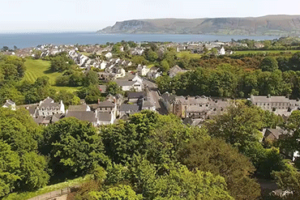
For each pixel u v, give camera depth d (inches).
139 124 2068.2
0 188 1558.8
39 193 1743.4
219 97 5059.1
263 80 5014.8
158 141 1865.2
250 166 1569.9
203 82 5201.8
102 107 4121.6
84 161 1866.4
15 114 2497.5
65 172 2017.7
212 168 1386.6
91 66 7475.4
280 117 3464.6
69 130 1971.0
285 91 4931.1
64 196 1695.4
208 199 1124.5
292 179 1381.6
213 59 7091.5
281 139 2190.0
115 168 1483.8
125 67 7559.1
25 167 1716.3
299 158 2047.2
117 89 5201.8
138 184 1334.9
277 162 2052.2
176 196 1139.9
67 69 7116.1
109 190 1197.1
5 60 6727.4
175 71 6624.0
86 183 1694.1
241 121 2101.4
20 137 1909.4
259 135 2314.2
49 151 2122.3
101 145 1989.4
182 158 1619.1
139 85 5580.7
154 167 1526.8
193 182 1198.9
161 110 4458.7
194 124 3324.3
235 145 2027.6
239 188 1317.7
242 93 5024.6
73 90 5452.8
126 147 1973.4
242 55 7007.9
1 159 1657.2
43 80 5093.5
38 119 3784.5
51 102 4232.3
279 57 6161.4
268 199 1478.8
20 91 5049.2
